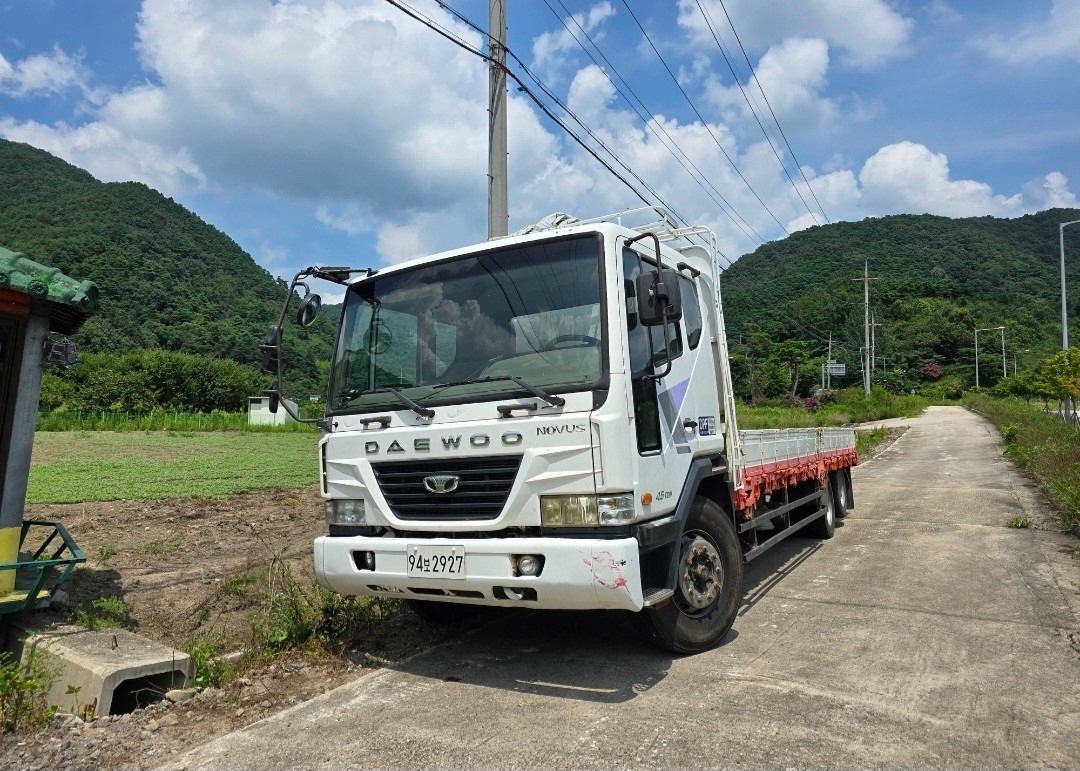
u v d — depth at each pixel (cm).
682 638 491
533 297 463
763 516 700
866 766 336
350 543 473
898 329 10450
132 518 1147
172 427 4097
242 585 677
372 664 511
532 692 444
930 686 434
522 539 414
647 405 459
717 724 384
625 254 470
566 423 416
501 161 1023
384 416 477
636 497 422
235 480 1653
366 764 356
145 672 447
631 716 399
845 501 1150
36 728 408
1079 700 411
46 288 561
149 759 372
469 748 368
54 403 5875
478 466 438
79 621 558
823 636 539
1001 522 1041
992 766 336
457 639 562
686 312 561
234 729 405
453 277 499
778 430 781
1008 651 496
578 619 601
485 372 462
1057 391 2975
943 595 652
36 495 1355
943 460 2122
